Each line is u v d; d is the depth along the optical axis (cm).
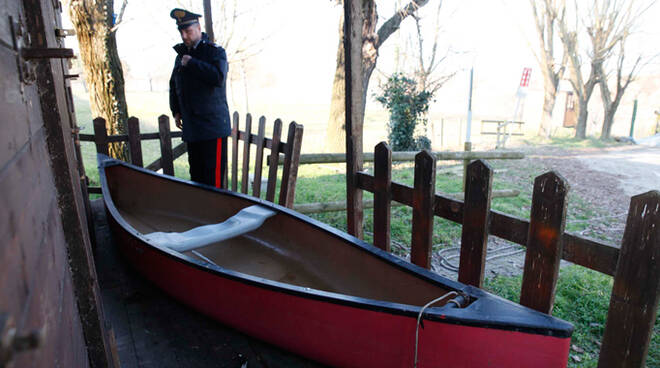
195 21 425
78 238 135
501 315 178
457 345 183
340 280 282
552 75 1889
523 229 234
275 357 241
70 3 605
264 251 353
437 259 436
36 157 97
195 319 279
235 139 583
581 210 661
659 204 175
